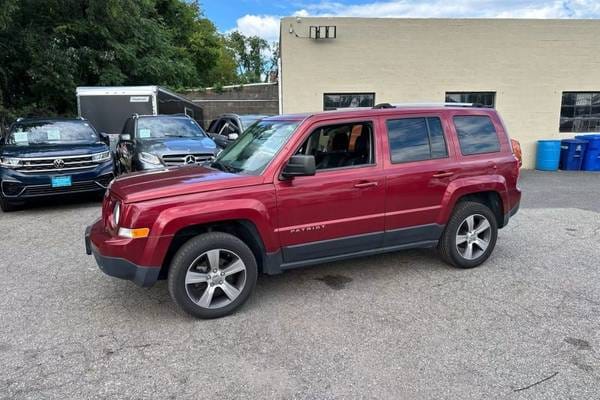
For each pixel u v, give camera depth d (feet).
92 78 55.06
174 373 9.73
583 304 12.99
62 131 29.81
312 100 42.52
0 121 43.06
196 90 60.70
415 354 10.36
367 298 13.60
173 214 11.51
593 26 43.96
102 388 9.20
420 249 18.49
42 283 15.03
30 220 24.21
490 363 9.93
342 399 8.77
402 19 42.16
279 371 9.77
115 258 11.52
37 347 10.85
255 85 61.57
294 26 41.27
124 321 12.23
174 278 11.79
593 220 23.41
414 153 14.60
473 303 13.14
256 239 12.66
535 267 16.20
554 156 44.14
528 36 43.60
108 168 27.61
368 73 42.63
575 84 45.01
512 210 16.60
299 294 13.96
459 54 43.32
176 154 27.09
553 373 9.51
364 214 13.80
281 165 12.73
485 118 16.17
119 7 52.24
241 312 12.72
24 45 45.44
